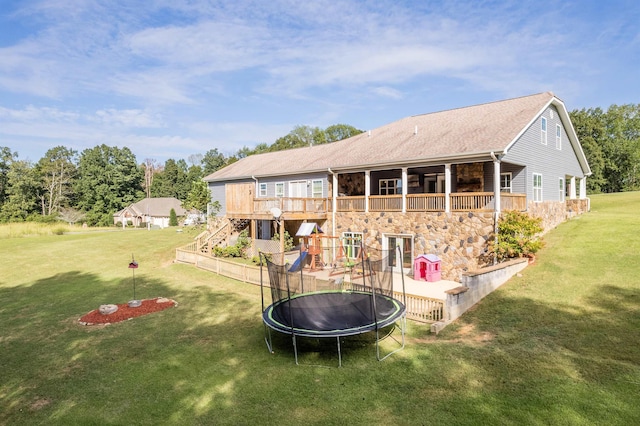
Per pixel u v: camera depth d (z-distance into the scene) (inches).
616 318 396.5
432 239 709.9
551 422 246.1
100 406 297.7
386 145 882.8
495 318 451.2
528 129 749.3
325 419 269.9
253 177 1103.0
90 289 691.4
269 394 308.7
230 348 408.2
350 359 371.9
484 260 640.4
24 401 309.0
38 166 2999.5
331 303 450.9
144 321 504.7
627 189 2202.3
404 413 271.7
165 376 345.7
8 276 813.9
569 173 966.4
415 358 364.2
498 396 282.7
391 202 781.3
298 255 847.1
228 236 1007.6
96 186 3021.7
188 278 770.8
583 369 308.0
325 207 906.1
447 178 692.7
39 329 481.1
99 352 404.2
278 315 417.4
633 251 574.6
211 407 291.6
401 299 507.2
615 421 241.8
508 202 666.2
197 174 3754.9
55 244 1181.7
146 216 2672.2
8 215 2573.8
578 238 686.5
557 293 489.4
